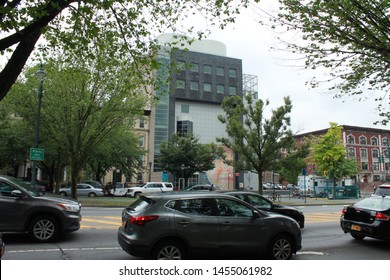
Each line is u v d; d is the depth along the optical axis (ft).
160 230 20.43
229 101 89.10
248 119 87.81
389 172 257.14
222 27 30.91
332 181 147.95
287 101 84.99
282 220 23.80
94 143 82.23
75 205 31.24
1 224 28.25
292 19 30.76
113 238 32.58
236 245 21.94
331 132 136.98
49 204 29.78
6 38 21.30
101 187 128.77
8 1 21.39
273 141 85.05
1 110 101.71
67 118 76.07
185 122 203.82
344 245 32.09
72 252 26.53
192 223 21.12
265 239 22.85
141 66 35.96
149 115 203.10
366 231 31.01
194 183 179.73
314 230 41.83
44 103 77.82
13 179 31.30
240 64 232.53
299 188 152.66
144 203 21.86
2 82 21.56
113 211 62.34
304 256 26.89
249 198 35.45
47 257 24.81
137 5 30.12
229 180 170.50
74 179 79.15
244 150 86.28
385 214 30.30
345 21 29.48
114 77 70.85
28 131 98.43
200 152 143.95
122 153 140.56
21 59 21.93
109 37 31.17
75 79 63.87
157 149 196.85
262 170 88.43
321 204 96.17
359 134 256.52
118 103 74.79
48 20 22.17
